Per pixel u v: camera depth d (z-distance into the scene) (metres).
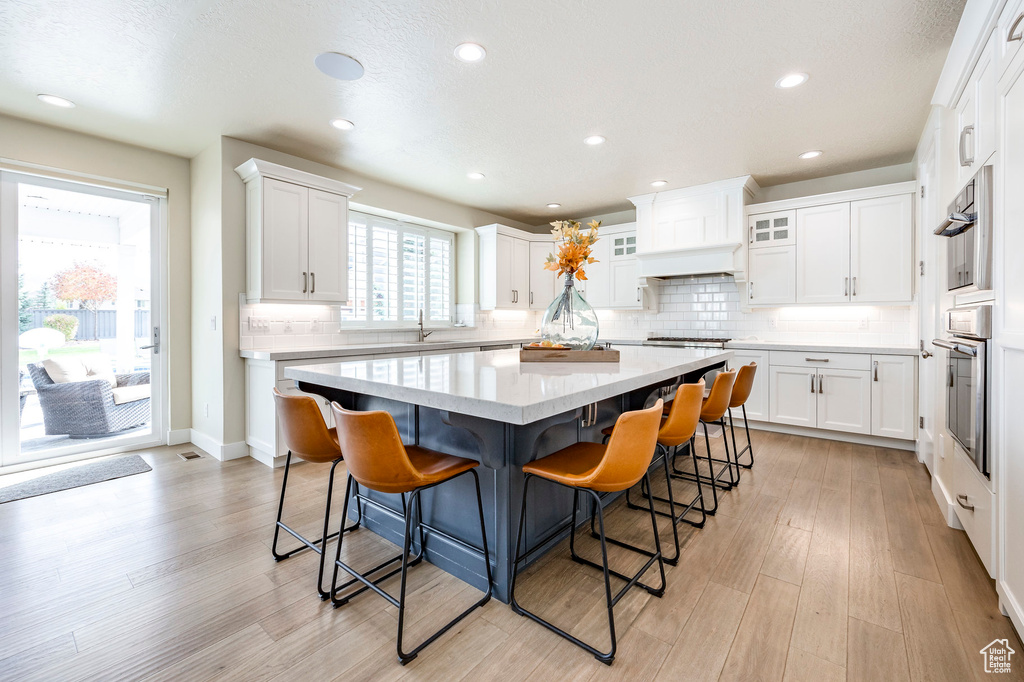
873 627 1.52
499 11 1.97
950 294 2.24
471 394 1.37
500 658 1.40
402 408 2.08
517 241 5.62
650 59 2.33
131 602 1.67
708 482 2.88
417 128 3.15
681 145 3.46
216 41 2.16
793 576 1.83
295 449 1.79
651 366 2.12
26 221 3.13
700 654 1.40
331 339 4.09
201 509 2.50
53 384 3.28
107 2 1.88
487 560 1.72
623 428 1.35
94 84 2.54
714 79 2.53
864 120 3.03
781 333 4.50
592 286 5.47
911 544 2.08
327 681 1.31
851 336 4.15
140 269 3.60
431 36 2.14
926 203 3.06
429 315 5.12
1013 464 1.45
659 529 2.25
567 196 4.86
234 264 3.37
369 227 4.52
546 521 2.02
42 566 1.91
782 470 3.13
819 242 4.00
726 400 2.42
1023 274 1.36
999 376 1.56
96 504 2.56
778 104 2.81
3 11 1.92
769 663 1.36
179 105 2.80
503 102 2.78
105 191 3.40
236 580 1.82
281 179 3.38
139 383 3.64
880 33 2.12
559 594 1.72
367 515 2.29
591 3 1.92
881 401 3.61
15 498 2.63
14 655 1.41
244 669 1.36
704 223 4.44
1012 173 1.43
